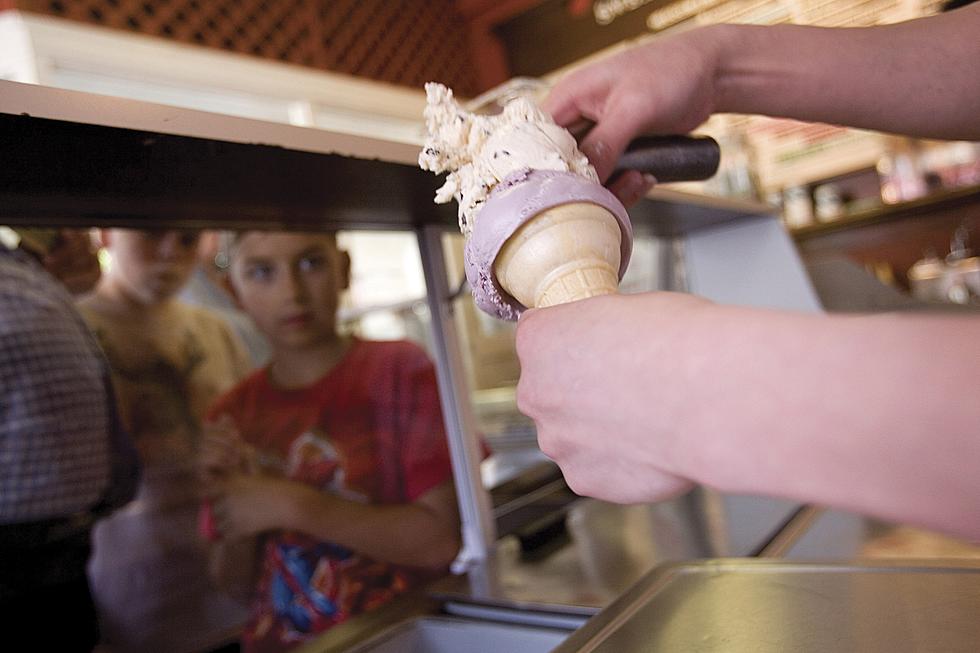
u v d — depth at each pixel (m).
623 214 0.46
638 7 3.33
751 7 3.00
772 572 0.69
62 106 0.42
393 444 1.51
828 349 0.25
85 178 0.56
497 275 0.47
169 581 1.88
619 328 0.31
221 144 0.52
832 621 0.57
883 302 1.67
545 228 0.44
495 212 0.44
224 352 2.13
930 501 0.23
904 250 2.58
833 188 2.96
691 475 0.28
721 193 1.98
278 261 1.55
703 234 1.61
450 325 1.04
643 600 0.67
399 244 2.99
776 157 3.02
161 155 0.53
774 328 0.27
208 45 2.66
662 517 1.09
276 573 1.50
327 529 1.41
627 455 0.31
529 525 1.01
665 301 0.31
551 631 0.75
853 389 0.24
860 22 2.75
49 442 1.31
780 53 0.62
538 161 0.47
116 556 1.82
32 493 1.30
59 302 1.41
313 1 3.05
